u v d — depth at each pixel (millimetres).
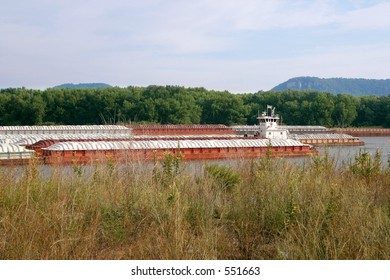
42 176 14820
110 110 172000
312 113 184000
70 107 174250
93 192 13102
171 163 16250
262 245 11047
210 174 16500
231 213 12758
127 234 10945
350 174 18031
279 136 98938
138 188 13711
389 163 19844
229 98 190500
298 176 15266
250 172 17359
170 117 171375
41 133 105250
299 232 10609
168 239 10055
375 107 197625
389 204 13000
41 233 9969
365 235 10219
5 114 165750
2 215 10828
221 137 89562
